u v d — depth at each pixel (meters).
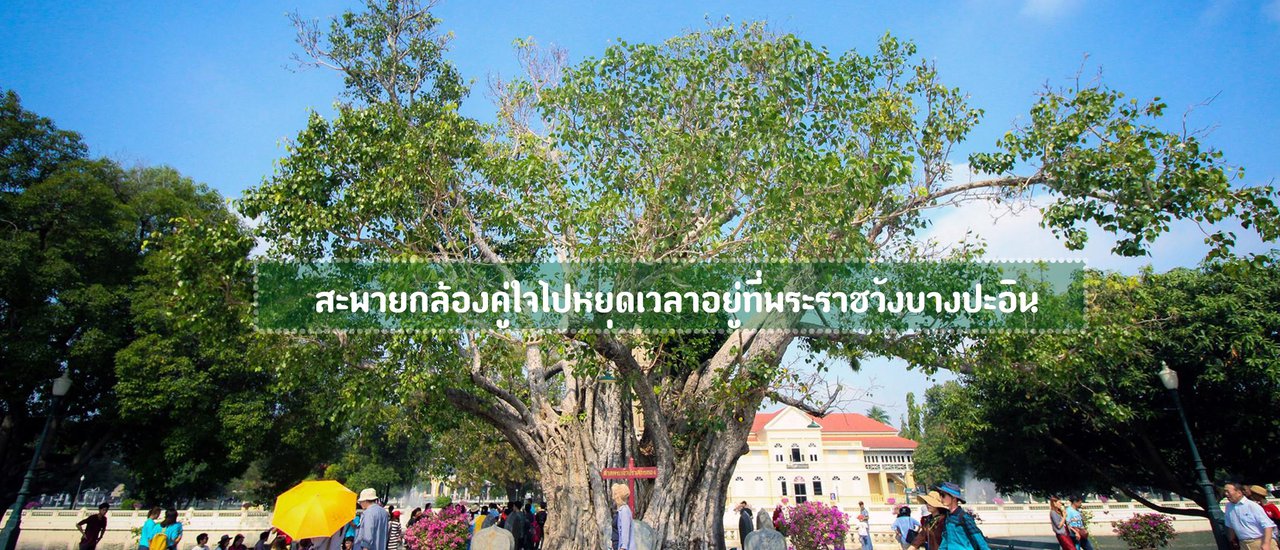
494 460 33.84
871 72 13.39
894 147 12.16
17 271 19.27
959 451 21.56
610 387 13.60
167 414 21.36
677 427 12.88
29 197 20.86
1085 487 21.48
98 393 22.09
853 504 48.66
